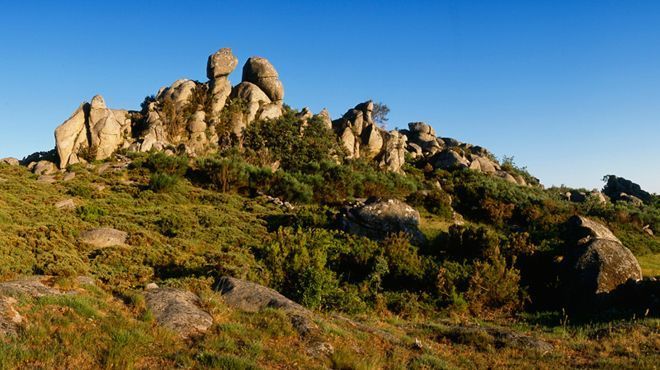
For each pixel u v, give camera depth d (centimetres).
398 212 2798
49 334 873
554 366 1065
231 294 1288
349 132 6912
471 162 6900
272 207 3831
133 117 6212
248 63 7412
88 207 3006
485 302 1766
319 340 1029
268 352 927
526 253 2111
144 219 2888
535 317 1650
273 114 6762
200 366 817
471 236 2323
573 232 2478
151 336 920
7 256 1698
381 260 1953
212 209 3516
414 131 9038
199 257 1986
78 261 1762
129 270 1783
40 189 3828
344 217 2811
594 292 1703
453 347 1216
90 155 5200
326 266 2002
